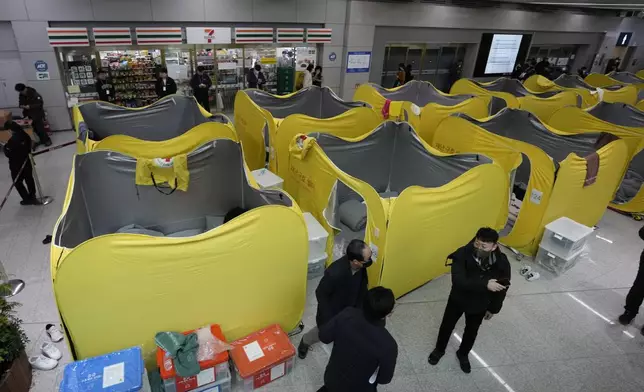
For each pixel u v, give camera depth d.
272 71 9.73
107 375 2.15
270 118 5.06
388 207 2.97
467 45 12.58
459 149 4.95
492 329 3.37
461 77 12.97
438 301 3.63
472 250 2.45
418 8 10.70
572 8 13.54
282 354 2.65
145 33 7.86
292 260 2.73
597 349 3.23
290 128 4.88
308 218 3.76
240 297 2.64
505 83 8.91
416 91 7.91
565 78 9.79
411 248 3.29
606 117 6.66
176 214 3.85
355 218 4.28
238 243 2.44
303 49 9.92
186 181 3.64
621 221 5.23
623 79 11.09
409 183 4.79
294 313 3.02
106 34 7.56
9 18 6.93
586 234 3.89
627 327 3.47
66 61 7.71
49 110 7.76
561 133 5.12
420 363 2.99
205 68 8.93
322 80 10.24
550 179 3.85
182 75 8.80
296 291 2.91
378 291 1.86
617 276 4.13
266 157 5.60
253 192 3.66
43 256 3.97
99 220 3.56
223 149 3.70
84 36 7.42
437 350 2.96
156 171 3.54
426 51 11.99
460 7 11.40
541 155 3.86
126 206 3.64
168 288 2.35
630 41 16.08
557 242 3.98
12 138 4.57
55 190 5.38
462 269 2.47
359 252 2.34
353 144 4.52
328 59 10.16
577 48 15.50
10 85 7.56
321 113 7.10
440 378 2.89
